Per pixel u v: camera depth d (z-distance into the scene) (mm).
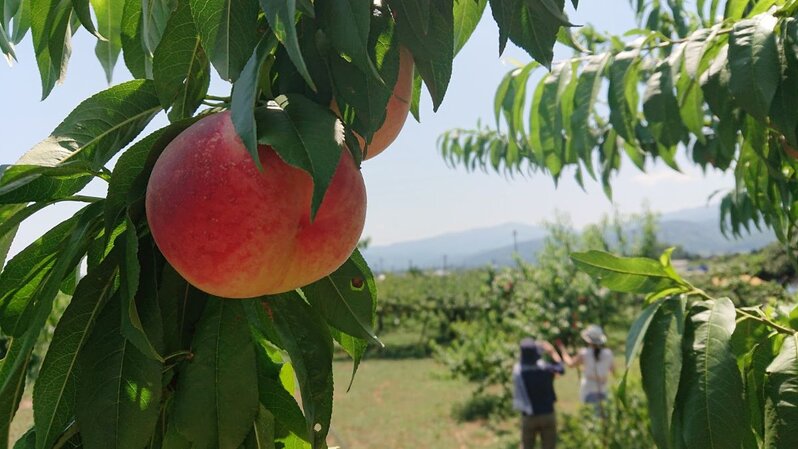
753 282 12039
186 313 1069
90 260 1046
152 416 946
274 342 1170
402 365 17531
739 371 1363
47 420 966
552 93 2439
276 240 898
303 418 1087
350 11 893
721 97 1768
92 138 1059
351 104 976
